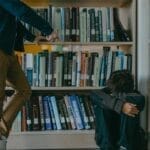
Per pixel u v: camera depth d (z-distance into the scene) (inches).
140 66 120.1
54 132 122.0
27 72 122.5
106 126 103.2
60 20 123.0
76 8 123.9
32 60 122.7
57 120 124.2
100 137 105.1
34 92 131.1
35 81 122.9
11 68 96.4
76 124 124.5
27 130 123.3
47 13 122.9
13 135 121.5
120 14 132.2
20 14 85.1
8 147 121.7
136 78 122.8
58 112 124.8
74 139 122.6
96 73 123.3
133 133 100.9
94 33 123.1
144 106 107.4
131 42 122.6
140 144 103.8
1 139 97.5
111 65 123.1
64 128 124.3
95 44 124.2
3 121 96.2
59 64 123.0
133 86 111.4
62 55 123.2
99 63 123.2
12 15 89.6
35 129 123.3
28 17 86.0
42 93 131.4
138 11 121.4
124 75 105.4
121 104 98.4
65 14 123.0
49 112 124.6
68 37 123.0
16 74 98.0
